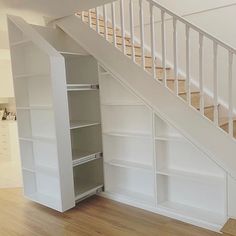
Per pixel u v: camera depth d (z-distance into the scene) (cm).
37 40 326
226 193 273
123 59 333
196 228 288
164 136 325
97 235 279
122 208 341
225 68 362
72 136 414
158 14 419
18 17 356
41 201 352
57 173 327
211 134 273
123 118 374
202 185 312
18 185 442
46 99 351
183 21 274
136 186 371
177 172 319
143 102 322
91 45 364
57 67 315
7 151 633
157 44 424
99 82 367
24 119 372
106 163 376
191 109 283
